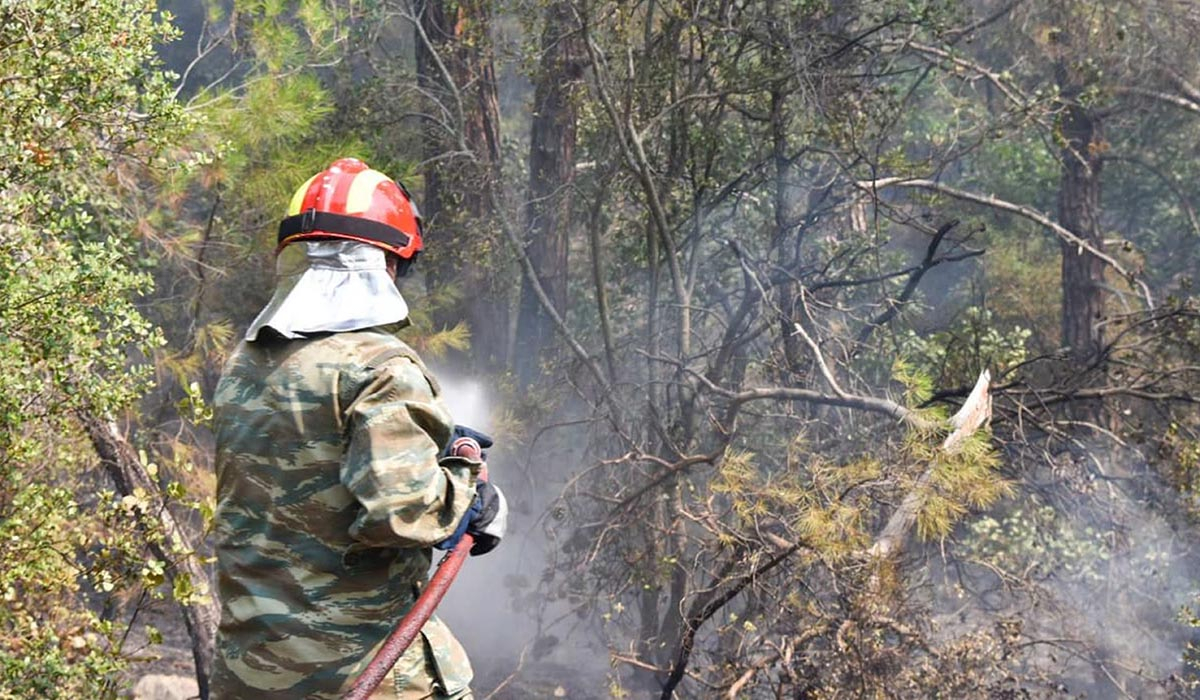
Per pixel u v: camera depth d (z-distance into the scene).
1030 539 8.16
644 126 8.92
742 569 6.31
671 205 9.33
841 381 8.85
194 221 8.27
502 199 9.79
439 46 9.71
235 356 2.29
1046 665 8.13
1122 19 11.54
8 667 4.23
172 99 4.50
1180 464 8.57
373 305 2.26
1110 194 16.56
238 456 2.22
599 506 8.25
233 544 2.22
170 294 7.84
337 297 2.26
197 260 7.59
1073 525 8.62
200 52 7.30
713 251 10.23
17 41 4.14
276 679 2.17
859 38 8.80
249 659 2.18
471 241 9.56
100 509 4.66
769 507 6.49
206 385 7.89
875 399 6.91
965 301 14.66
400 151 9.77
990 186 15.74
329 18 7.38
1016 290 14.92
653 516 7.69
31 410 4.61
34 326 4.19
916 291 12.87
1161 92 12.11
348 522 2.18
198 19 11.71
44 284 4.09
